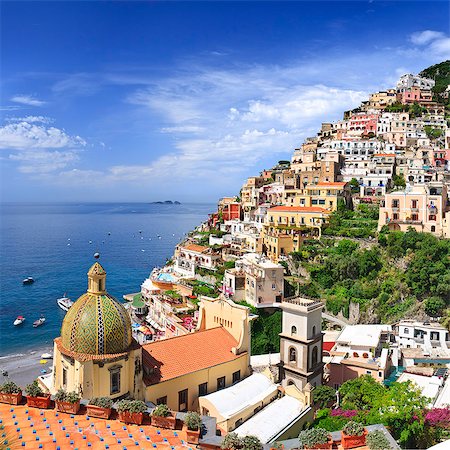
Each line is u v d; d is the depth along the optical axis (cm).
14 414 3153
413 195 12700
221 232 16750
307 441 2798
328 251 12512
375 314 11006
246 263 11188
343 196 14712
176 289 13188
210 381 5241
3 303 16650
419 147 18038
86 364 4197
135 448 2802
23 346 12319
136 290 19212
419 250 11481
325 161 16400
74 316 4372
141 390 4594
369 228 13175
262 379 5625
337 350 7806
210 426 3097
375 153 18188
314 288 11806
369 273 11688
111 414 3206
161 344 5253
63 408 3203
